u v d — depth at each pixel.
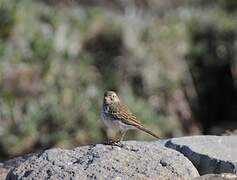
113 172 8.59
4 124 17.50
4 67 17.98
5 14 18.81
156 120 18.80
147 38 20.45
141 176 8.58
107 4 24.53
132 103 18.62
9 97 17.81
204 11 23.30
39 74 18.34
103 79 19.42
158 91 19.70
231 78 21.44
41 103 17.94
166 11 23.97
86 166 8.73
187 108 20.09
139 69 19.80
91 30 20.09
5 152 17.39
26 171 8.90
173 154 9.19
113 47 20.09
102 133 17.73
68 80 18.53
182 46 20.81
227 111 21.19
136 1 24.75
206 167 9.53
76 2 23.86
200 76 20.97
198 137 10.58
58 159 9.02
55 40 19.06
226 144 10.24
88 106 18.05
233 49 21.59
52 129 17.69
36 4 20.36
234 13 23.55
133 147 9.35
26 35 18.81
